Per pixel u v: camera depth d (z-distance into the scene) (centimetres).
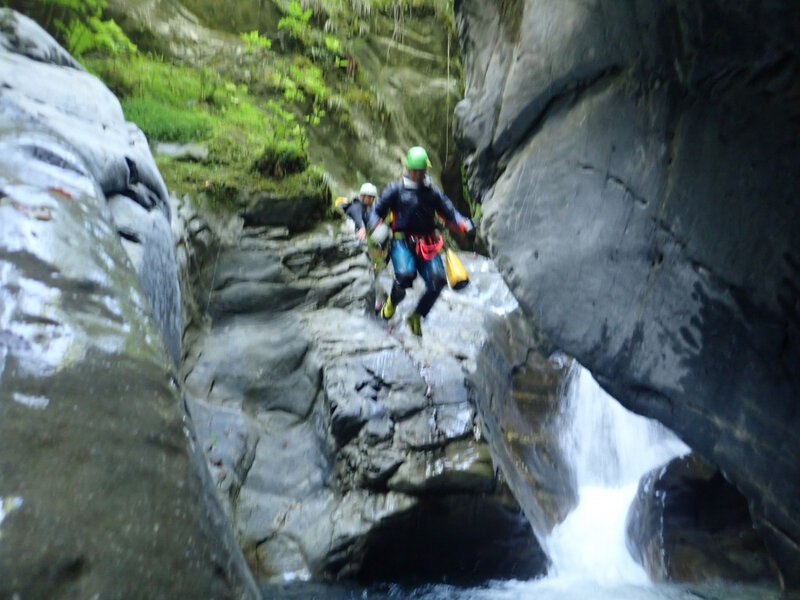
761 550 687
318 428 737
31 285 232
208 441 687
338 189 1201
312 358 781
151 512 190
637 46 386
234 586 197
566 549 744
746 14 310
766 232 337
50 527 171
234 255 855
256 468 707
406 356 787
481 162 543
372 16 1505
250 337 804
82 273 250
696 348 385
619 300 422
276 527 665
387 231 585
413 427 695
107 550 175
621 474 928
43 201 273
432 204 593
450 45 1564
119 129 547
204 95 1095
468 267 1181
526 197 478
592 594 615
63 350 216
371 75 1452
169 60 1159
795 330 336
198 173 895
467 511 656
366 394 720
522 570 678
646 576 689
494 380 878
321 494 692
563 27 445
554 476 850
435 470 653
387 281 989
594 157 432
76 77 566
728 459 395
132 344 236
